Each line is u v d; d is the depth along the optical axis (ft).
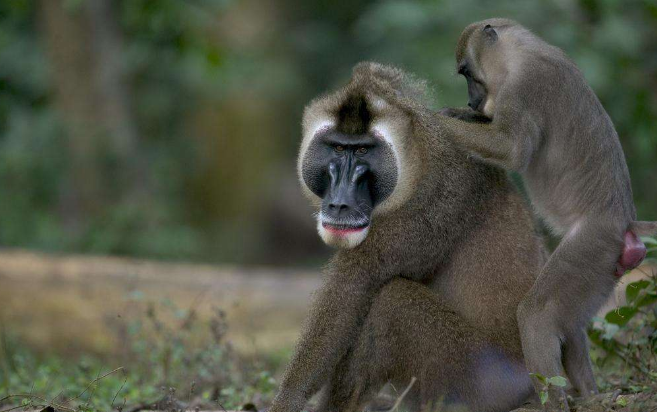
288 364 30.01
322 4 106.42
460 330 29.55
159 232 76.95
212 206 95.45
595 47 59.52
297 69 102.37
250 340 46.70
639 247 30.27
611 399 28.71
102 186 80.28
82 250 74.49
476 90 34.99
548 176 32.27
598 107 32.32
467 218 30.66
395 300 29.50
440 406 29.07
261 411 32.14
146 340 42.68
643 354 32.94
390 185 30.09
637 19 62.08
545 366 28.78
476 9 63.93
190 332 43.39
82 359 41.65
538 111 32.17
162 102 92.22
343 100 30.53
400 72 32.04
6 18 87.04
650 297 32.48
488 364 29.71
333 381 30.42
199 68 82.07
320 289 30.35
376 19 69.31
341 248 29.96
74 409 30.71
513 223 31.04
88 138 80.64
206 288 49.93
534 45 33.50
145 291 51.78
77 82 81.51
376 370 29.78
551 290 29.55
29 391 35.70
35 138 81.10
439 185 30.35
